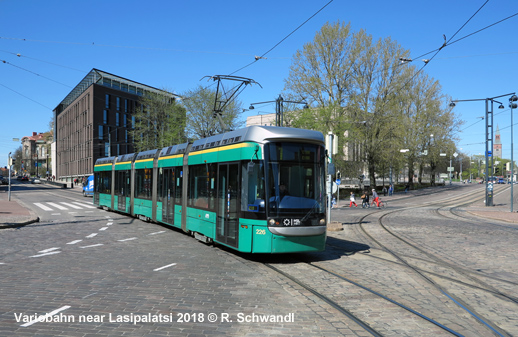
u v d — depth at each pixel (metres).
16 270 8.76
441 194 56.50
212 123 42.03
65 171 93.62
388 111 43.53
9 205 28.89
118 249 11.66
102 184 26.77
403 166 56.75
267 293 7.22
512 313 6.26
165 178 16.58
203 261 10.08
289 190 9.97
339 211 29.66
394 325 5.66
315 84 39.09
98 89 72.75
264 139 9.98
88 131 74.00
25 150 149.25
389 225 19.06
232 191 10.78
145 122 49.34
